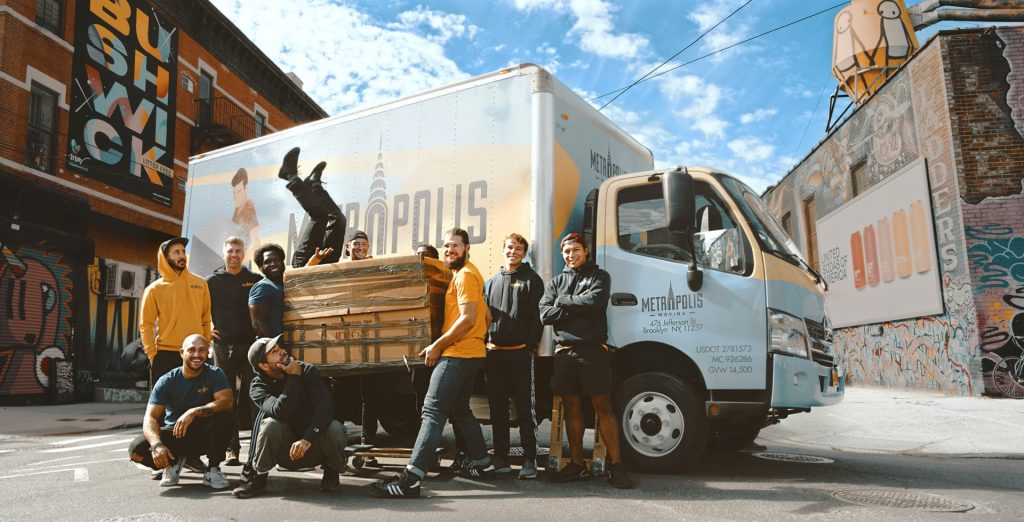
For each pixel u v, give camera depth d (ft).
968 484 17.28
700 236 18.40
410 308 16.94
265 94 76.33
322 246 21.58
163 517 13.42
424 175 20.77
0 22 46.11
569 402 16.92
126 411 43.62
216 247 26.22
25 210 46.85
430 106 21.08
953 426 28.89
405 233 20.80
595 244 19.36
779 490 16.01
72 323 50.60
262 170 25.29
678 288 18.04
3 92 45.68
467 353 16.01
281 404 15.30
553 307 16.57
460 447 18.28
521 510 13.94
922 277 45.03
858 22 59.41
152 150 58.49
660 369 18.53
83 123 51.78
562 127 19.43
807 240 64.95
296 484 16.93
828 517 13.44
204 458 21.75
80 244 50.78
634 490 15.93
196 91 64.59
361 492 15.89
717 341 17.40
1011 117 41.37
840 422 30.48
